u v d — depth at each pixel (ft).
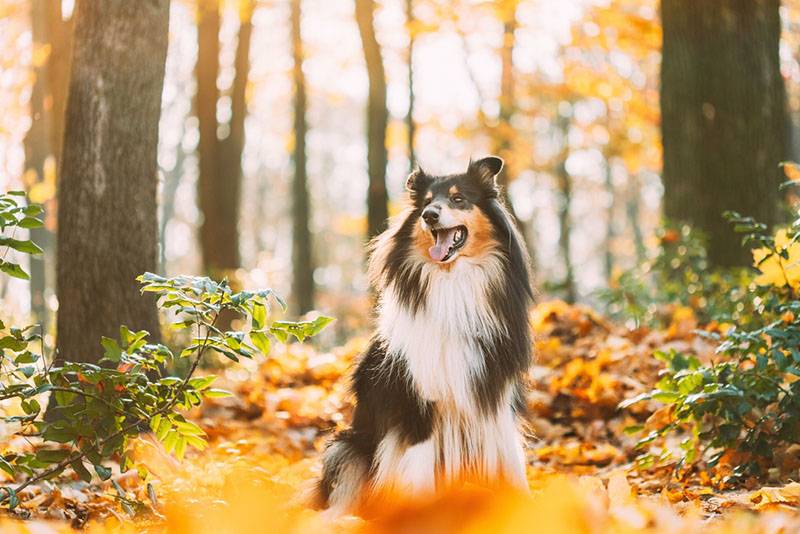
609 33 59.47
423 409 16.62
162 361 15.84
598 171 129.08
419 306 17.16
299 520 11.09
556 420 26.35
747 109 37.22
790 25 74.69
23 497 16.80
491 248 17.72
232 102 58.95
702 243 36.11
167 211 128.06
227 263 55.98
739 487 18.02
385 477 16.58
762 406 18.95
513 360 17.46
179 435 15.78
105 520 15.97
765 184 37.11
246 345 15.48
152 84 24.22
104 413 15.03
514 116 80.33
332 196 190.49
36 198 59.57
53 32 44.09
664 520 12.03
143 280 15.11
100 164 23.61
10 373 15.10
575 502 8.63
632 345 29.17
